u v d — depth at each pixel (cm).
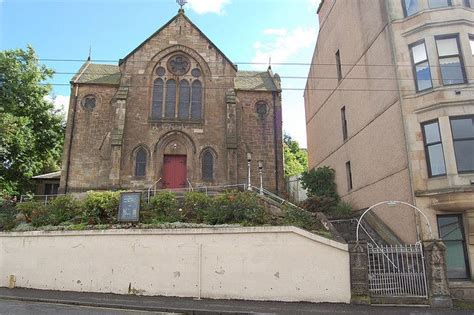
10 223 1708
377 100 1872
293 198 2908
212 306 1196
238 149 2647
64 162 2505
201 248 1370
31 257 1552
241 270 1329
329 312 1118
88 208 1614
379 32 1855
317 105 2809
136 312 1138
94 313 1111
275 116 2773
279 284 1296
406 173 1590
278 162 2666
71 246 1499
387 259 1338
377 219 1814
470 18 1611
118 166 2305
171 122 2498
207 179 2434
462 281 1416
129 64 2573
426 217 1432
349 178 2227
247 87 2861
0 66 2522
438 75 1571
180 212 1543
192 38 2667
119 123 2395
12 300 1313
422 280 1256
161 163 2434
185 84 2614
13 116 2419
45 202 1819
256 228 1350
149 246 1415
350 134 2198
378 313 1105
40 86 2755
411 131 1600
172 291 1358
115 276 1418
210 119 2539
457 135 1509
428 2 1655
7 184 2638
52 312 1116
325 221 1507
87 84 2667
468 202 1420
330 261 1287
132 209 1520
